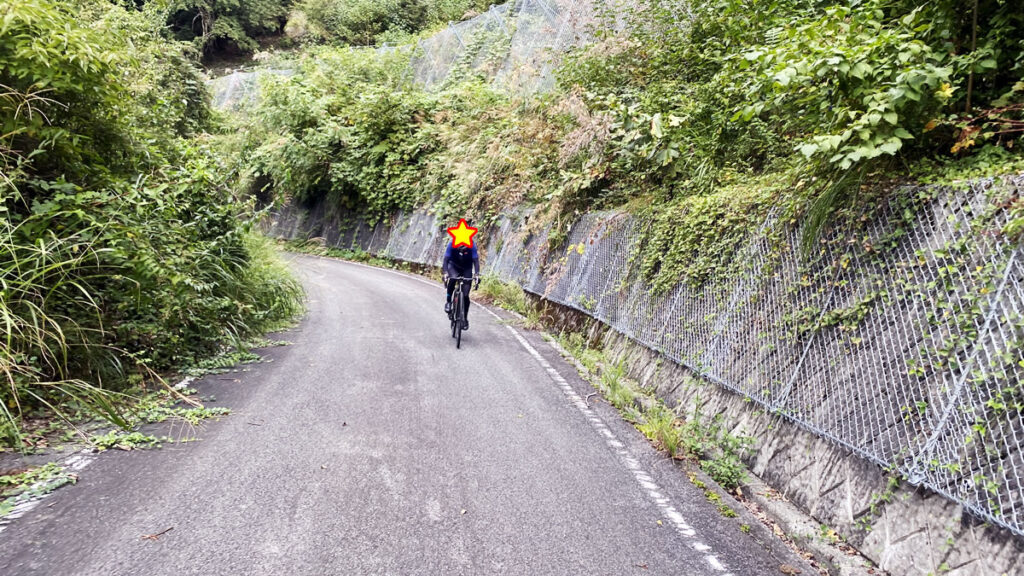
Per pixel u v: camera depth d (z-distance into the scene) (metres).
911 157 4.51
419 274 19.58
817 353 4.18
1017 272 2.92
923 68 4.09
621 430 5.29
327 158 24.53
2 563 2.71
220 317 7.62
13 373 4.43
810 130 5.50
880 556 3.11
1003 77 4.65
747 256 5.42
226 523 3.22
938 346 3.23
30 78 5.11
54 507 3.31
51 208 5.00
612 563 3.05
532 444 4.75
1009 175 3.23
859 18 4.53
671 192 8.79
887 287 3.74
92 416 4.82
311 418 5.08
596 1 13.18
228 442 4.45
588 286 9.56
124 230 5.40
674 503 3.87
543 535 3.30
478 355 7.97
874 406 3.52
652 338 6.92
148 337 6.11
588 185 10.37
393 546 3.07
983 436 2.80
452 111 21.50
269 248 12.30
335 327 9.59
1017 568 2.47
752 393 4.73
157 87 11.28
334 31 42.34
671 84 10.09
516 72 16.58
